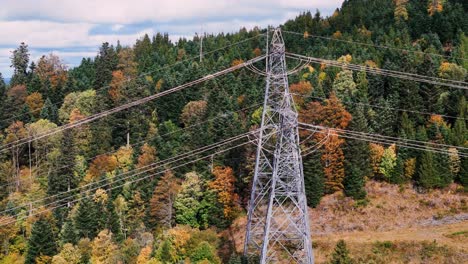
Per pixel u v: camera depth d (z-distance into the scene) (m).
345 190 98.31
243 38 185.12
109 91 136.62
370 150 100.50
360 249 84.25
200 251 84.38
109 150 119.62
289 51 161.88
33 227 89.56
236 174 100.69
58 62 175.88
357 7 188.88
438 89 110.06
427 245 83.00
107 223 94.00
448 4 159.50
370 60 134.75
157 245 86.25
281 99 76.12
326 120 101.31
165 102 129.50
